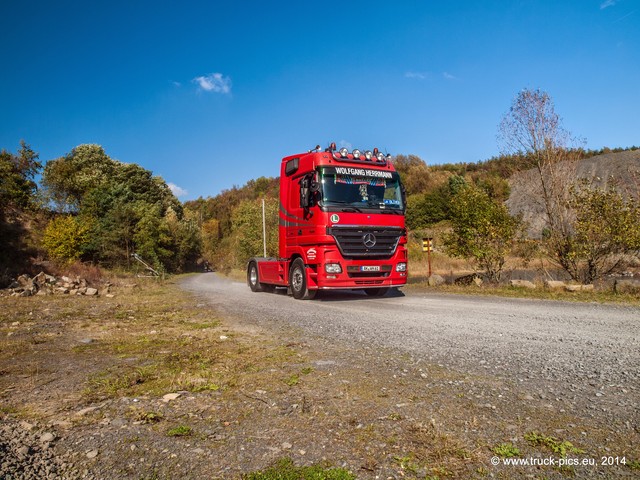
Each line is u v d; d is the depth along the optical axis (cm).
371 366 478
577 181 1395
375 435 300
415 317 845
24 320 898
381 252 1204
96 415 348
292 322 816
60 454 279
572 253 1329
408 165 8844
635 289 1161
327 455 273
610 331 664
